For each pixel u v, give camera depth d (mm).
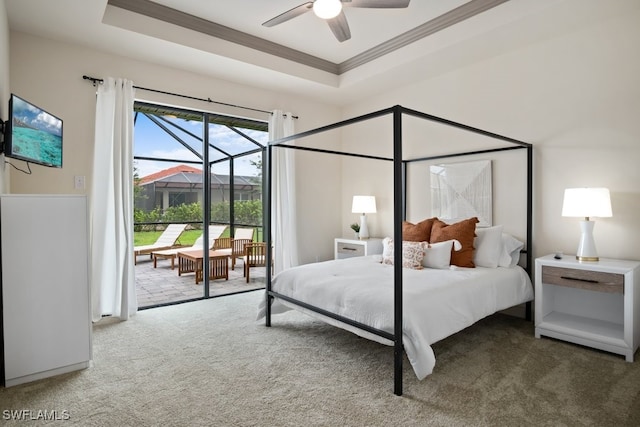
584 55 2990
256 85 4332
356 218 5129
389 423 1748
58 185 3172
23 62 3023
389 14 3238
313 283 2738
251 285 4711
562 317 2996
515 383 2135
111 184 3367
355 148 5105
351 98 4871
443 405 1903
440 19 3314
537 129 3277
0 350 2129
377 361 2451
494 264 3109
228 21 3375
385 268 3094
